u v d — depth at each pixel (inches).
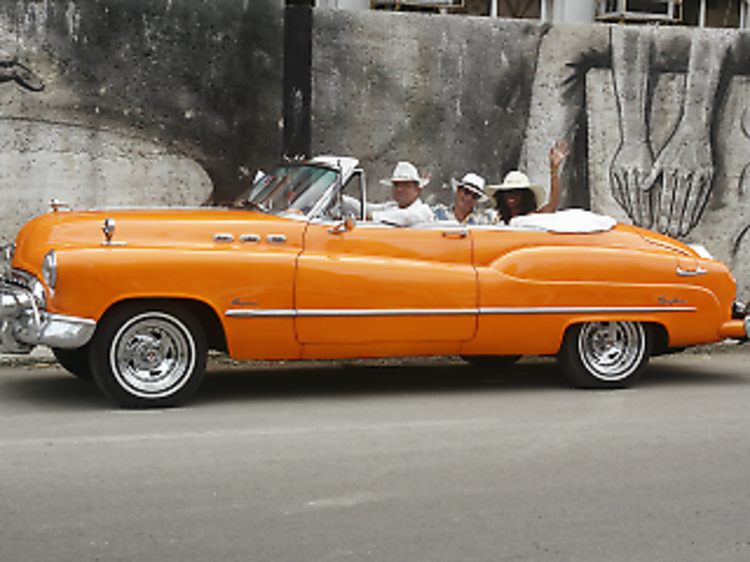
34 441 329.4
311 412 391.5
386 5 752.3
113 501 265.9
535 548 237.8
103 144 608.7
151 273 380.5
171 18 614.2
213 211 427.2
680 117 687.7
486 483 291.7
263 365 526.6
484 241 441.7
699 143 690.8
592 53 675.4
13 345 382.9
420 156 655.8
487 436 352.5
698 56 687.1
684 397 441.1
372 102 647.1
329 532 245.4
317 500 271.1
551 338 446.9
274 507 264.2
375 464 310.2
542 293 442.0
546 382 483.2
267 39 629.6
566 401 427.2
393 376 498.0
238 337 398.3
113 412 380.5
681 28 684.1
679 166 689.0
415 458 319.0
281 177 446.6
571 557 232.5
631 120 682.2
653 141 686.5
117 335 382.0
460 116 660.7
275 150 634.8
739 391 459.2
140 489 277.3
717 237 697.0
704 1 816.3
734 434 362.6
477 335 435.2
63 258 369.7
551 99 673.0
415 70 652.1
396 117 651.5
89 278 371.6
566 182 677.3
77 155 605.0
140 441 332.5
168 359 394.0
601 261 452.8
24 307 373.7
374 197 650.8
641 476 302.8
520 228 451.5
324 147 642.2
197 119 621.6
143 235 391.9
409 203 477.1
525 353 448.1
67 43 600.4
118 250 379.6
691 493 285.7
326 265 409.1
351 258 417.1
